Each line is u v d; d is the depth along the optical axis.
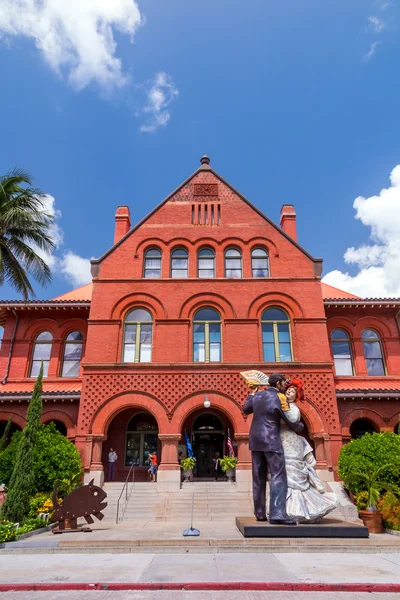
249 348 19.92
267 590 7.03
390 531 12.74
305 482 11.26
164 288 21.06
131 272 21.58
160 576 7.66
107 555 9.81
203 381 19.19
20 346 22.09
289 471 11.26
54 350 22.09
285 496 11.00
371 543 10.01
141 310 21.02
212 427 21.41
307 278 21.30
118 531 12.66
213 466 21.00
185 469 18.84
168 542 10.39
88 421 18.56
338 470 16.64
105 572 8.05
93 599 6.46
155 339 20.08
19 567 8.62
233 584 7.11
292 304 20.88
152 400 18.92
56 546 10.51
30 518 13.83
